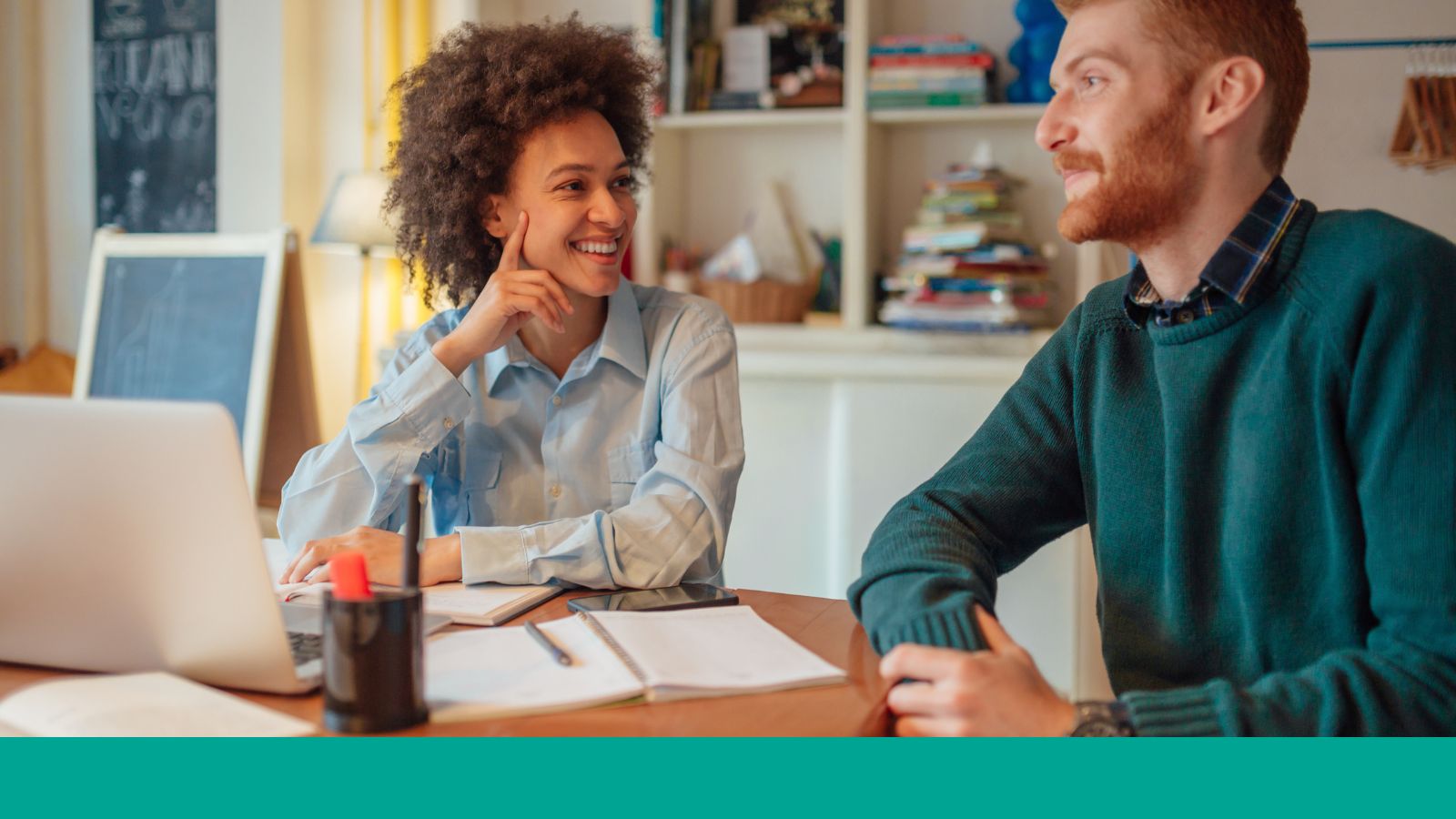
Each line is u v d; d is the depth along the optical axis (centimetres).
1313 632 111
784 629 120
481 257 169
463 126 161
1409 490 100
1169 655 120
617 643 107
